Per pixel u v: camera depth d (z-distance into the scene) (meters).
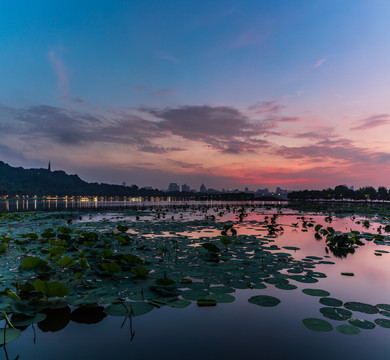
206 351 3.44
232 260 8.29
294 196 194.25
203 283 6.11
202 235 13.78
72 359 3.23
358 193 159.88
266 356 3.31
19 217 25.83
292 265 7.74
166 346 3.55
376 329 4.02
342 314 4.50
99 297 5.15
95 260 8.08
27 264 6.27
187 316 4.47
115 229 16.20
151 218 25.62
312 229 16.83
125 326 4.14
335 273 6.96
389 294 5.46
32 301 4.87
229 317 4.44
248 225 19.17
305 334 3.88
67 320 4.34
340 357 3.30
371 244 11.53
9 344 3.62
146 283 6.04
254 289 5.73
